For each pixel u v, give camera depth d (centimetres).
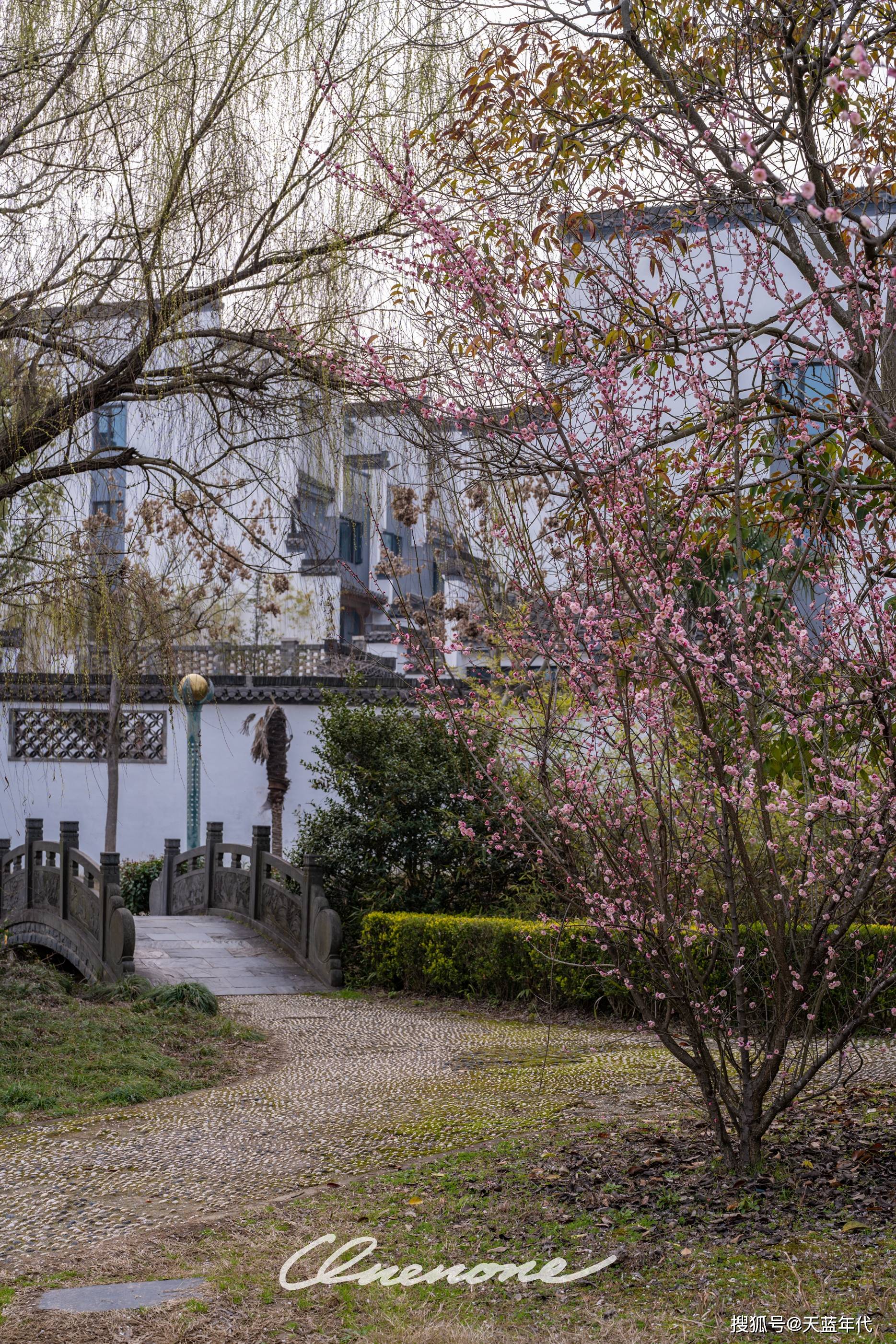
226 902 1590
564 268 554
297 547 810
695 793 484
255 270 728
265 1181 546
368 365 616
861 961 646
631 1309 371
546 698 489
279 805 2077
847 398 504
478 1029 989
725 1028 497
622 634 463
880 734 439
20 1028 892
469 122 614
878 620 435
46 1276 423
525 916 1213
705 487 486
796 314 485
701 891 484
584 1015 1023
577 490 486
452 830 1288
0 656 812
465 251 509
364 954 1297
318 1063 864
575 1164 529
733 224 606
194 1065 859
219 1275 420
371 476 696
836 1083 492
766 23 551
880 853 424
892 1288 365
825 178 514
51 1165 586
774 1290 373
